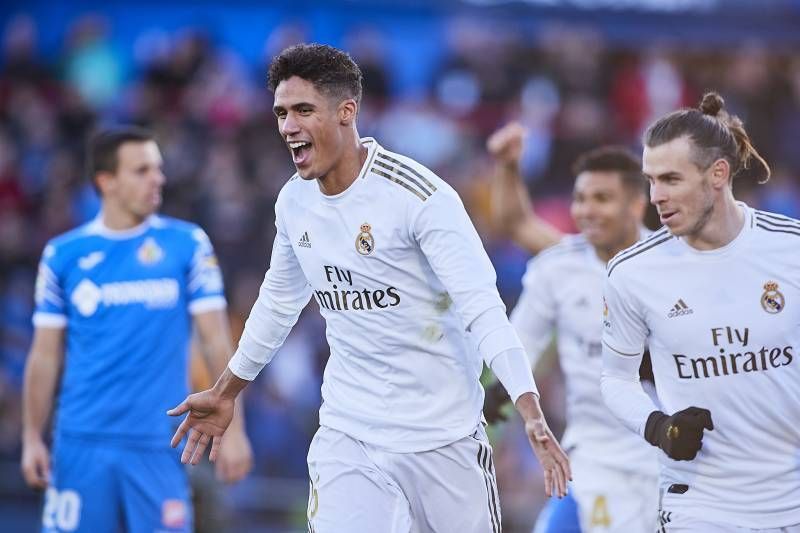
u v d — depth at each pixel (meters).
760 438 15.30
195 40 48.72
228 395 16.66
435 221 14.98
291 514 35.41
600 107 48.06
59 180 47.09
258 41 51.00
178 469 22.08
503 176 24.66
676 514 15.77
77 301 22.09
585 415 21.33
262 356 16.64
